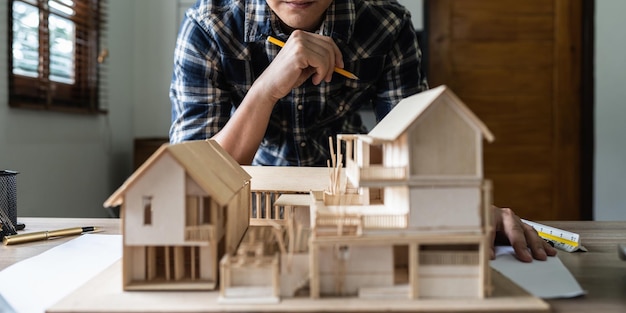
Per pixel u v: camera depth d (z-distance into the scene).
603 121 2.45
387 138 0.48
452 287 0.47
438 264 0.47
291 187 0.80
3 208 0.84
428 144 0.47
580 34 2.44
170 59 2.33
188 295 0.48
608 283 0.56
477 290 0.47
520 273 0.58
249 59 1.08
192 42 1.08
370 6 1.09
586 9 2.41
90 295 0.48
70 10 1.80
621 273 0.60
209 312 0.44
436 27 2.40
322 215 0.48
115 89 2.13
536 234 0.69
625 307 0.48
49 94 1.64
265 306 0.44
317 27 1.06
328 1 0.95
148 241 0.49
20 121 1.48
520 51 2.43
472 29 2.41
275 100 0.98
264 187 0.80
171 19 2.32
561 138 2.47
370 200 0.61
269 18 1.02
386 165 0.56
